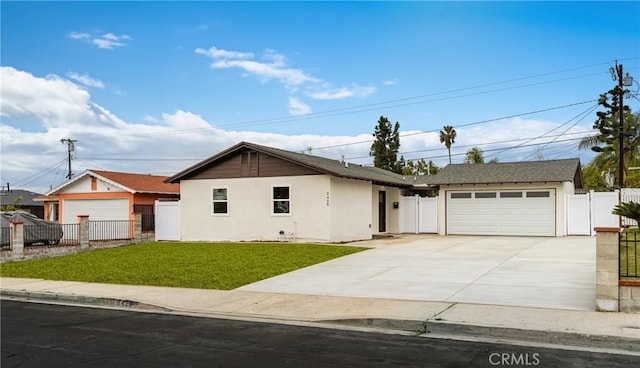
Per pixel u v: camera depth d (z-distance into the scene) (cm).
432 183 2845
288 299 1098
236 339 801
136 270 1567
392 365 656
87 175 3108
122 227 2725
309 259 1709
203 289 1242
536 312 904
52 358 699
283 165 2430
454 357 692
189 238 2633
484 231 2769
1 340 807
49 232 2253
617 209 1218
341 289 1190
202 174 2614
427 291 1129
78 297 1185
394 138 5941
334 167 2533
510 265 1477
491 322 841
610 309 900
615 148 3666
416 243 2247
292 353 716
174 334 839
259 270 1494
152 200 3131
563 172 2625
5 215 2283
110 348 751
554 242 2177
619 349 734
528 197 2672
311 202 2359
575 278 1239
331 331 855
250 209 2497
